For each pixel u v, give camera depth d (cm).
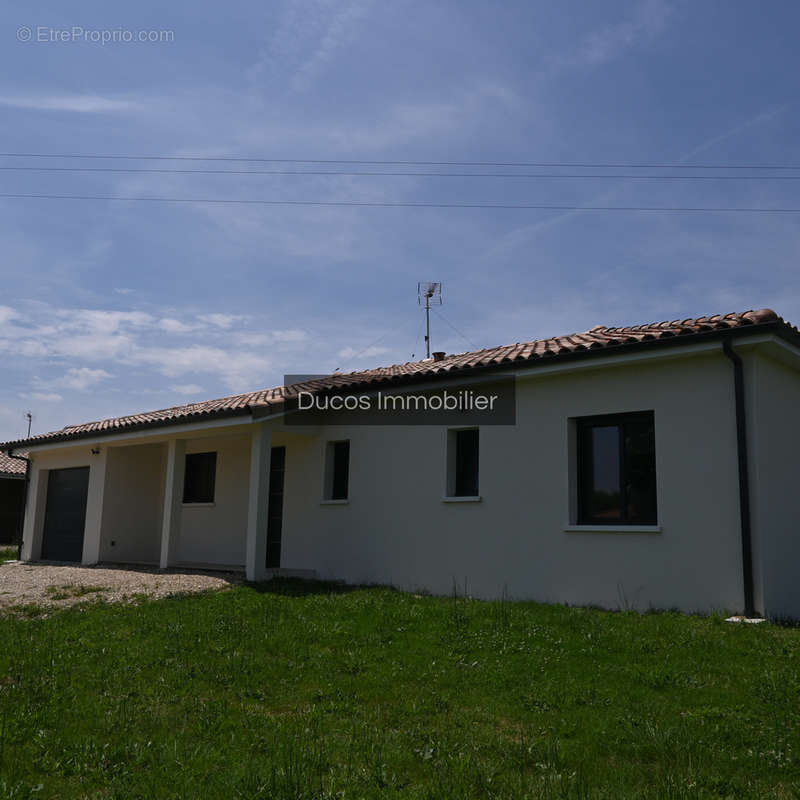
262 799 470
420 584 1275
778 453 1001
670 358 1024
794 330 961
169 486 1608
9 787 483
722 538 962
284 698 679
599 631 847
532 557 1139
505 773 507
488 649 802
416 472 1315
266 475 1394
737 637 808
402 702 656
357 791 479
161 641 873
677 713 605
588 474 1120
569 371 1105
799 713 591
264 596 1163
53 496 2028
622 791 475
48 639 899
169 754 540
